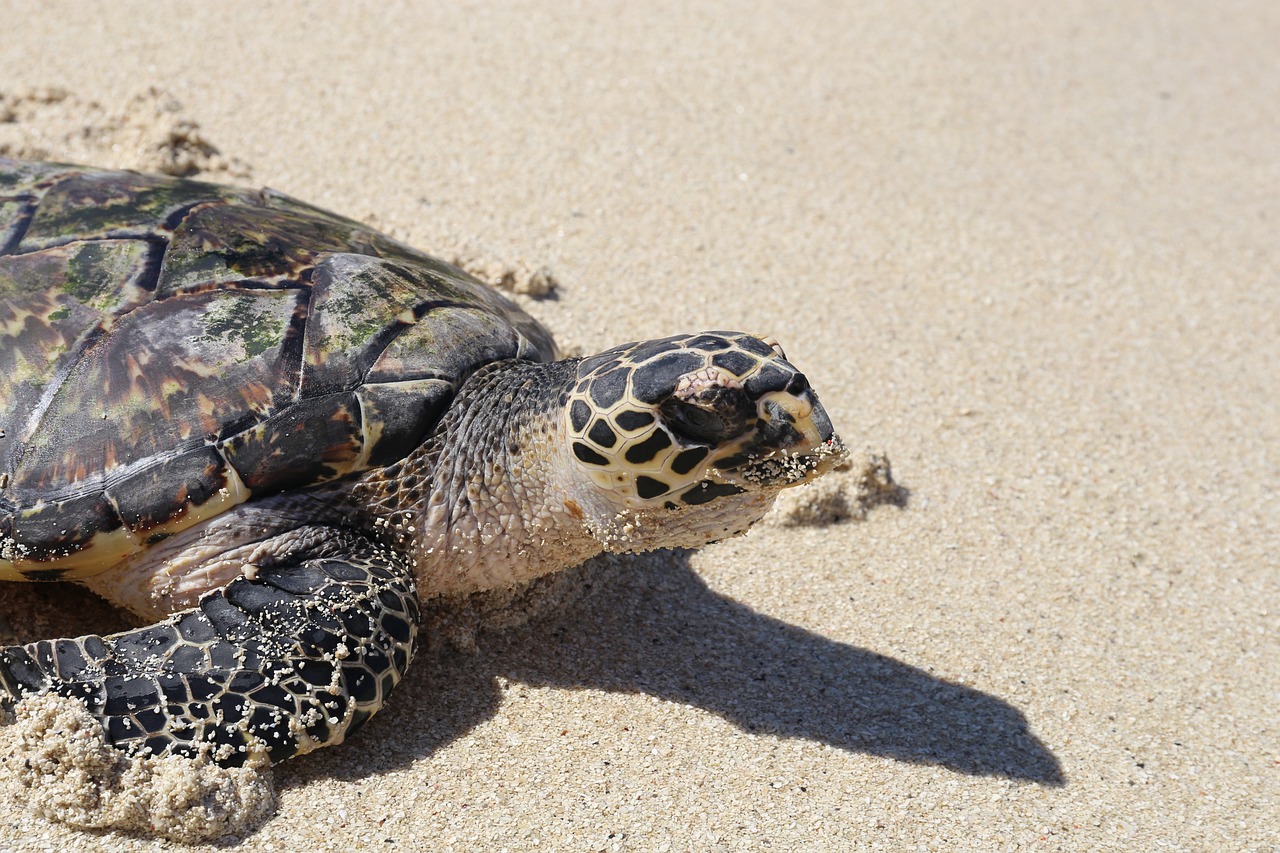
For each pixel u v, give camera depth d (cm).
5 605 111
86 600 113
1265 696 117
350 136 159
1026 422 139
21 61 161
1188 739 113
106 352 109
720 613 120
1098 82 210
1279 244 171
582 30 195
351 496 110
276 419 107
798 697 113
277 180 150
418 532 111
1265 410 144
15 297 111
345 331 111
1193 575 127
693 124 175
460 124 166
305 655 104
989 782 109
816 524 128
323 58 175
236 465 107
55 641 104
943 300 151
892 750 110
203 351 109
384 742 107
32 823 100
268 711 103
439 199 151
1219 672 119
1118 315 153
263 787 103
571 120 171
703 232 154
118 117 152
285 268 113
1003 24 224
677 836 103
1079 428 139
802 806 106
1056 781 109
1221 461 138
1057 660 118
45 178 120
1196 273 162
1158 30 234
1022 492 132
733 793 106
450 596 115
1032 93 202
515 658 114
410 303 114
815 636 118
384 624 106
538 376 112
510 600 117
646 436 104
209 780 101
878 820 105
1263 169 191
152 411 107
